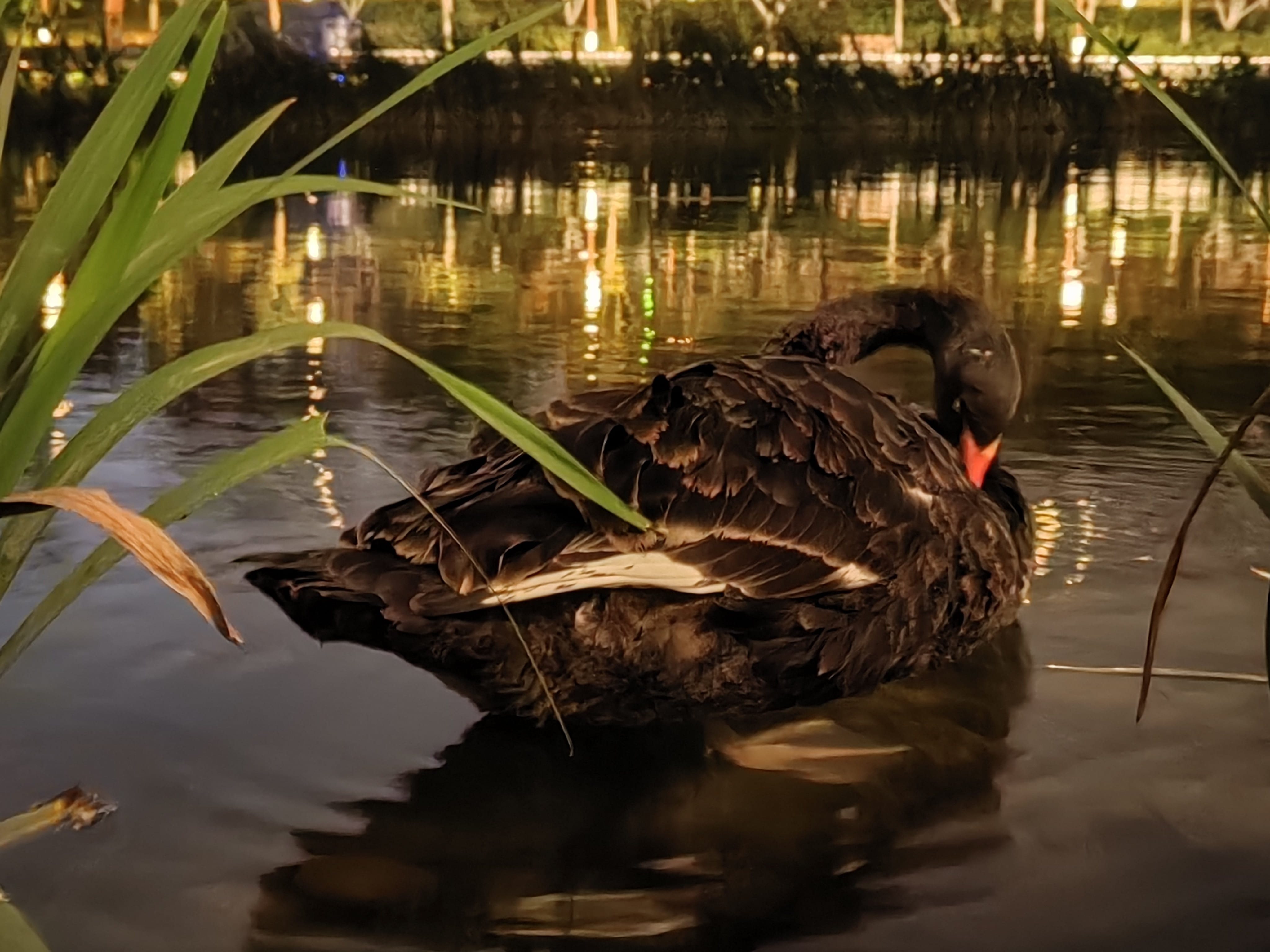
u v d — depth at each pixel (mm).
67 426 4301
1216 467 1549
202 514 3631
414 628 2232
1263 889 2041
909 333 3590
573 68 14188
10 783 2332
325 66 13617
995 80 14305
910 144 14023
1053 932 1938
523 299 6727
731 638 2494
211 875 2092
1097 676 2820
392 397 4848
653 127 14352
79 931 1935
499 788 2406
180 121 1551
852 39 14523
